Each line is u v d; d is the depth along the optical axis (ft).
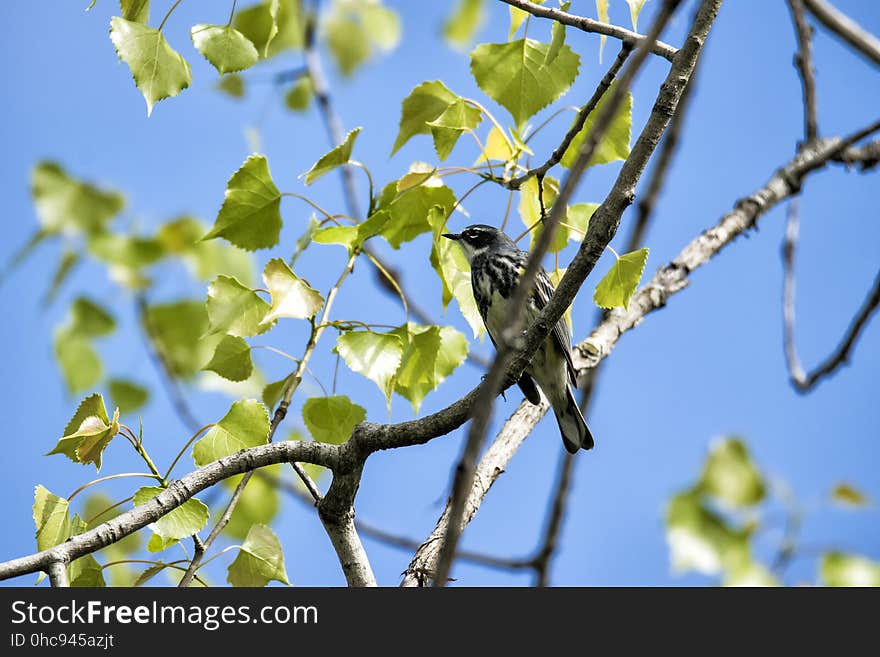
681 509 26.91
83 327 37.19
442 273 27.63
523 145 26.63
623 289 24.95
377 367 24.90
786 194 32.73
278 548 25.12
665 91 19.85
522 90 26.40
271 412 27.07
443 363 27.22
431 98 26.43
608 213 20.80
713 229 32.50
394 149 26.86
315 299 24.58
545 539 32.24
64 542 21.02
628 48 23.08
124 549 27.58
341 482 23.57
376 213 25.82
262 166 26.16
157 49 23.41
